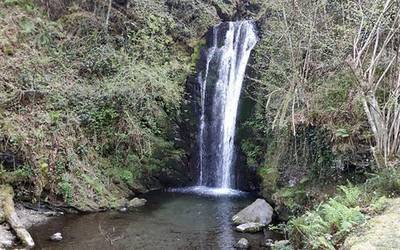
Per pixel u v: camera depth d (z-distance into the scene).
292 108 8.59
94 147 11.67
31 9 13.02
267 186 10.79
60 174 10.27
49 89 11.40
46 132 10.48
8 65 11.20
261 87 11.92
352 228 5.65
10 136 9.74
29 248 7.69
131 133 12.02
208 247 7.95
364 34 8.14
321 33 9.27
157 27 13.73
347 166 8.21
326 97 8.86
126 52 13.27
